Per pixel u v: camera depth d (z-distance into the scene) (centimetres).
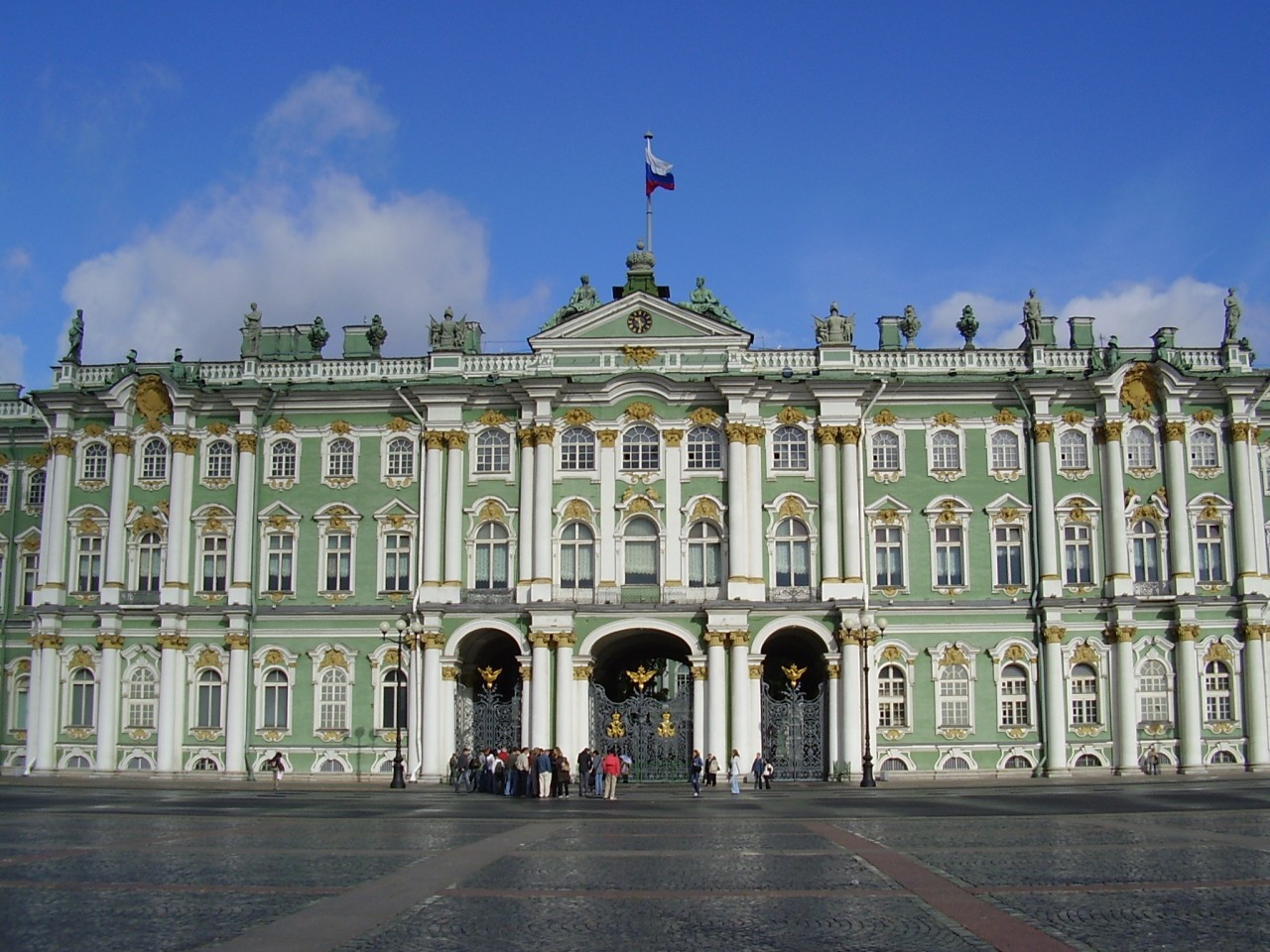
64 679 8119
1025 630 7894
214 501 8150
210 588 8088
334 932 2317
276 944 2212
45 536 8188
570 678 7644
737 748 7494
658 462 7981
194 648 8006
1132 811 5019
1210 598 7862
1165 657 7862
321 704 7931
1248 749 7788
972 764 7781
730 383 7869
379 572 8044
